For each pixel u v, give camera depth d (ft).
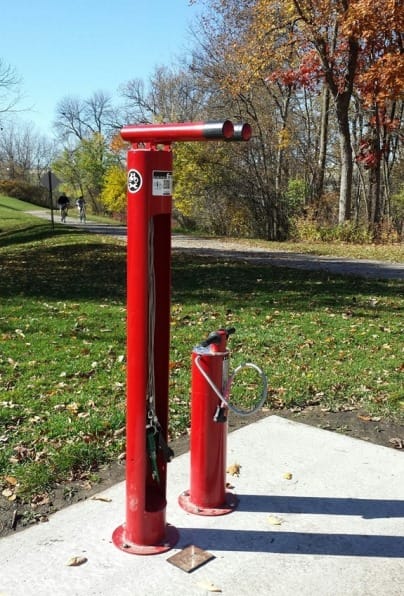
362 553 10.03
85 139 224.33
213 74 96.89
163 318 10.16
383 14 66.33
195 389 10.96
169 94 127.13
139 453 9.74
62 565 9.59
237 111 101.30
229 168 105.40
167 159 9.33
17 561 9.69
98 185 216.95
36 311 30.83
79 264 54.03
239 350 22.82
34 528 10.68
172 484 12.33
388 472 12.89
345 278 42.47
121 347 23.31
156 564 9.63
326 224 81.87
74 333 25.62
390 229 77.25
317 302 32.99
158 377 10.29
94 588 9.05
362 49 76.33
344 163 79.25
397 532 10.66
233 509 11.31
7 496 11.83
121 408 16.48
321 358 21.65
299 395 17.61
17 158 297.74
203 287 38.52
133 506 9.92
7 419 15.70
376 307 31.63
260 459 13.44
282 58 79.36
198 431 11.04
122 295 35.99
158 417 10.41
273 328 26.55
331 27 77.87
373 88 74.23
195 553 9.91
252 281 41.11
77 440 14.34
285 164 105.50
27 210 193.36
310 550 10.09
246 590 9.05
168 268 10.06
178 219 129.29
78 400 17.11
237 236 107.55
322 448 14.03
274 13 76.79
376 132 89.35
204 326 27.07
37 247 73.67
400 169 119.24
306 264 52.44
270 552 10.02
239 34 91.15
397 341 24.14
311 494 11.94
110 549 10.02
